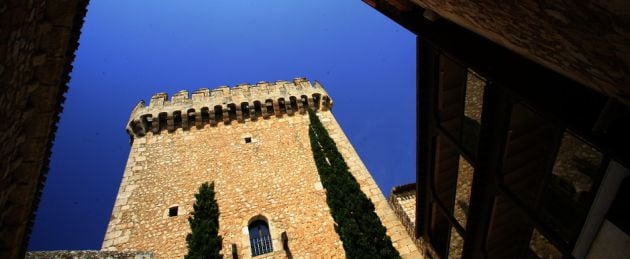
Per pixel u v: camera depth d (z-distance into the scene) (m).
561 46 4.30
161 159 19.89
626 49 3.40
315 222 16.52
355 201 16.42
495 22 5.15
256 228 16.62
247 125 22.73
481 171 7.62
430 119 9.04
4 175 6.09
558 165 6.21
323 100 24.33
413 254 14.99
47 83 5.87
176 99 23.84
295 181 18.72
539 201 6.64
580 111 5.50
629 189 4.97
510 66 6.52
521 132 6.68
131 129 21.83
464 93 8.19
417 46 8.55
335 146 20.09
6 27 4.44
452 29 7.71
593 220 5.46
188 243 14.94
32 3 4.69
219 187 18.23
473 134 7.89
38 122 6.18
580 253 5.82
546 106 5.89
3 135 5.55
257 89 25.11
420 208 10.51
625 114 4.83
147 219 16.64
